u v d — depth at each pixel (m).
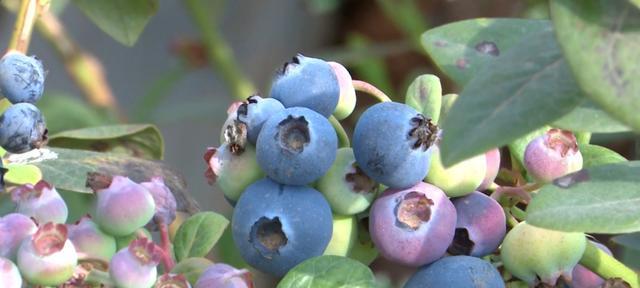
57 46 0.78
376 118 0.42
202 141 1.13
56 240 0.41
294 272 0.41
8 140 0.47
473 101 0.37
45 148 0.49
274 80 0.43
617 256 0.55
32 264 0.40
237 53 1.13
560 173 0.44
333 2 1.01
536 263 0.42
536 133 0.47
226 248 0.72
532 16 0.85
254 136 0.42
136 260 0.41
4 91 0.48
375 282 0.41
